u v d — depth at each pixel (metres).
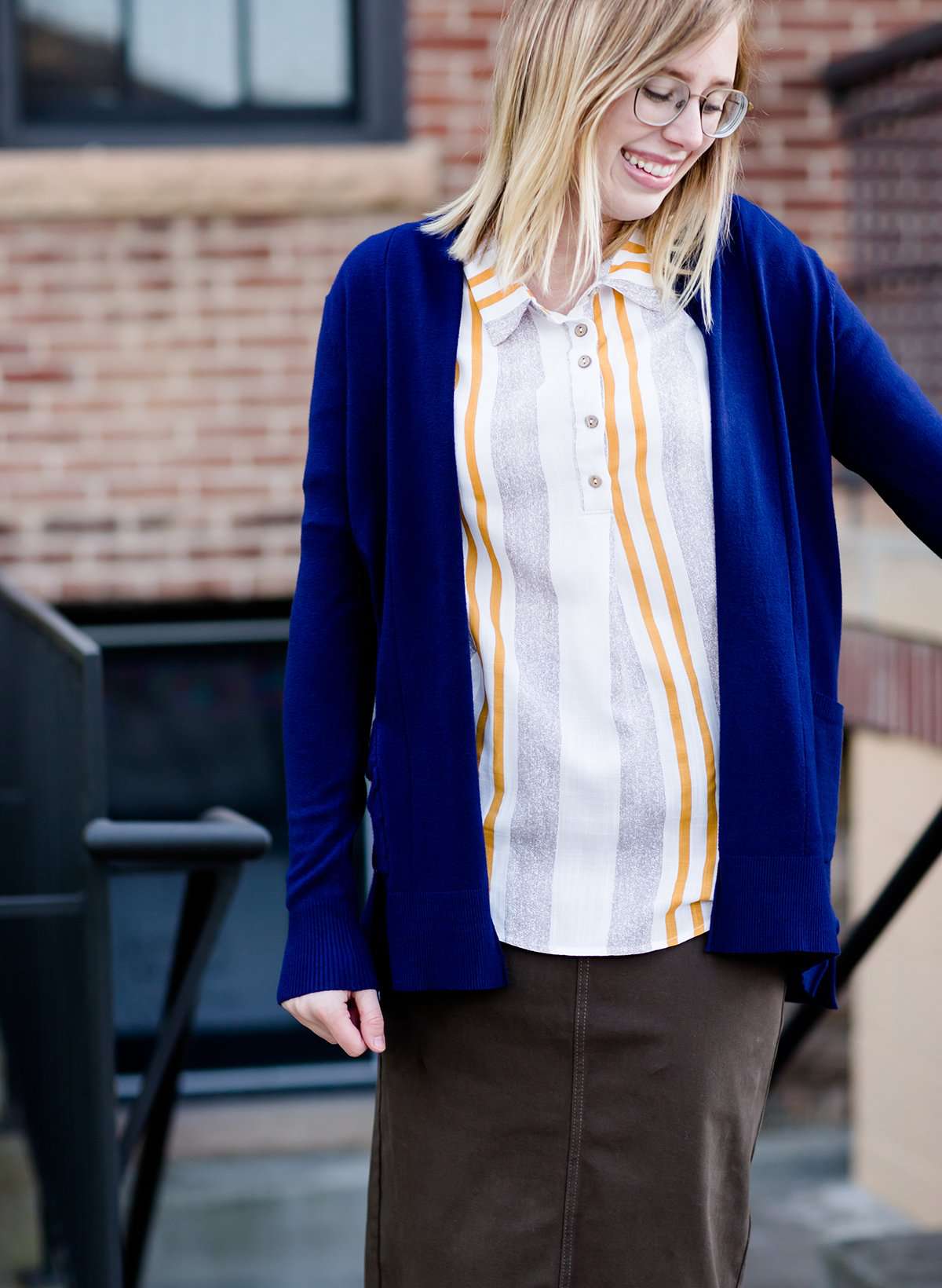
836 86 5.77
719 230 1.86
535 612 1.82
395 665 1.86
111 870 2.69
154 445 5.78
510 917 1.84
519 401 1.80
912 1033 5.39
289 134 5.88
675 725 1.82
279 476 5.85
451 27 5.78
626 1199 1.85
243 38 5.84
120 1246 2.78
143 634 6.02
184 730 6.12
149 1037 6.18
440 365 1.84
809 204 5.85
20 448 5.72
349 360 1.91
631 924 1.82
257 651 6.14
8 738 4.34
